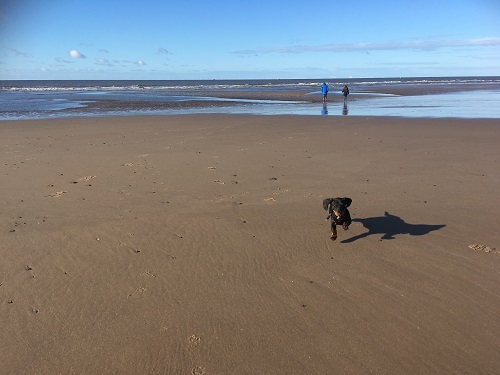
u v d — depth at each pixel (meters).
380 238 6.41
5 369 3.71
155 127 17.92
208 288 5.04
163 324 4.34
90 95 48.66
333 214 6.18
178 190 8.73
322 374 3.65
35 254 5.86
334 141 14.20
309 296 4.85
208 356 3.88
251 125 18.41
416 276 5.25
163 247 6.10
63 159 11.62
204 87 82.00
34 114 24.30
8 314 4.49
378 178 9.56
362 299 4.77
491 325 4.25
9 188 8.91
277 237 6.46
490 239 6.27
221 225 6.86
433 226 6.82
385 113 23.89
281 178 9.61
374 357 3.84
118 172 10.20
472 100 35.44
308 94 49.53
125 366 3.76
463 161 11.08
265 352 3.92
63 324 4.34
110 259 5.73
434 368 3.70
